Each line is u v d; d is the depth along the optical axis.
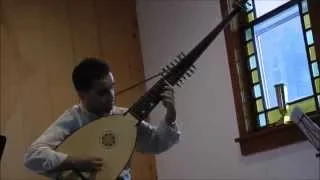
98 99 2.19
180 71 2.22
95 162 2.08
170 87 2.20
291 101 3.15
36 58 3.80
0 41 3.70
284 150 3.06
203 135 3.66
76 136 2.17
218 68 3.58
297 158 2.97
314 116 2.88
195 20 3.81
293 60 3.16
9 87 3.65
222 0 3.59
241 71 3.46
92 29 4.10
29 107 3.68
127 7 4.31
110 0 4.25
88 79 2.17
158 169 4.03
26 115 3.66
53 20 3.94
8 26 3.75
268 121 3.28
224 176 3.48
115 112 2.28
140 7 4.31
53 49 3.88
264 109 3.32
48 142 2.14
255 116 3.37
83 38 4.04
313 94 3.02
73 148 2.14
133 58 4.21
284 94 3.14
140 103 2.20
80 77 2.19
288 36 3.20
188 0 3.88
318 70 3.00
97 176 2.09
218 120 3.55
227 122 3.48
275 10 3.30
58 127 2.20
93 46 4.07
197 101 3.72
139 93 4.14
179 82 2.38
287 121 3.08
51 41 3.89
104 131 2.16
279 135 3.08
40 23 3.88
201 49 2.24
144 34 4.25
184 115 3.82
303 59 3.10
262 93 3.34
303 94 3.08
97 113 2.24
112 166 2.10
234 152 3.41
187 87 3.81
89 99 2.19
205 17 3.72
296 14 3.16
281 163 3.07
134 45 4.25
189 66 2.23
